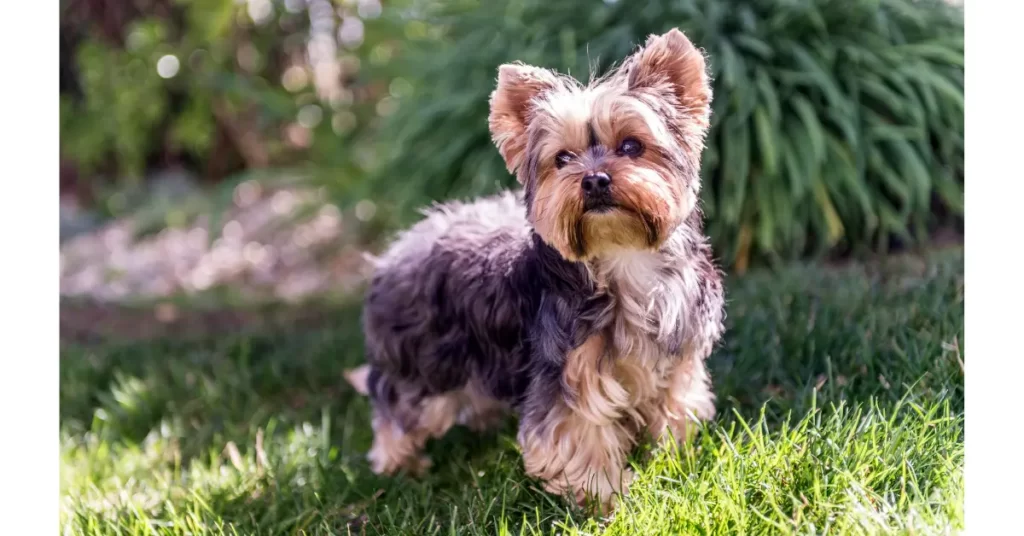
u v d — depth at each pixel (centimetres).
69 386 125
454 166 133
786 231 117
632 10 125
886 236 121
